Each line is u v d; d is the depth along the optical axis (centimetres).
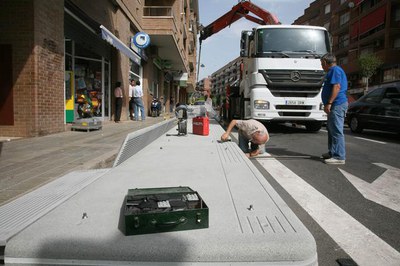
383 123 1034
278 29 1018
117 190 290
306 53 996
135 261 176
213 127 1059
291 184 439
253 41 1038
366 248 251
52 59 837
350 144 845
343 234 277
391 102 1024
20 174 398
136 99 1521
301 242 184
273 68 982
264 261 179
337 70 555
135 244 180
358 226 295
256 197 268
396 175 496
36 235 191
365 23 4388
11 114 768
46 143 681
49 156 524
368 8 4419
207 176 346
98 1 1152
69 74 1057
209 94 1620
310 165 563
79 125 941
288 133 1105
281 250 180
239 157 468
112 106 1422
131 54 1394
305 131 1185
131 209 207
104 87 1329
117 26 1355
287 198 378
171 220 196
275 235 192
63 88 906
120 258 176
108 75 1378
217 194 277
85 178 346
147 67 2089
